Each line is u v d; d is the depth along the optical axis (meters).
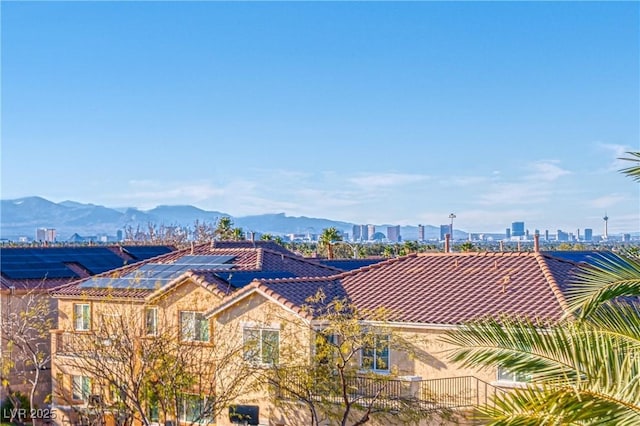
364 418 25.81
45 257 46.97
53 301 42.25
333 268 41.09
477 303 27.61
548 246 114.75
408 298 29.20
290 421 28.77
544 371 10.88
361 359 28.16
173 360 28.89
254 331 30.09
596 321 11.91
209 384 30.38
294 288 30.75
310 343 28.12
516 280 28.89
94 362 32.47
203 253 41.94
